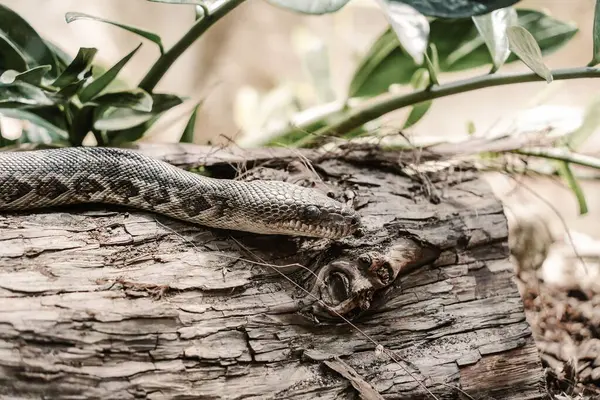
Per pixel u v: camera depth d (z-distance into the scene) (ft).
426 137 3.69
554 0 5.35
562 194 4.85
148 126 3.52
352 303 3.10
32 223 3.10
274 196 3.18
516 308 3.27
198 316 3.01
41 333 2.87
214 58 5.93
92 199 3.20
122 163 3.21
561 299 3.76
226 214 3.18
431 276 3.26
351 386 3.05
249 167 3.42
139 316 2.95
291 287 3.14
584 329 3.62
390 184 3.43
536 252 3.89
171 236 3.16
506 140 3.60
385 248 3.21
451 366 3.14
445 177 3.50
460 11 3.09
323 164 3.47
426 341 3.18
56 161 3.18
